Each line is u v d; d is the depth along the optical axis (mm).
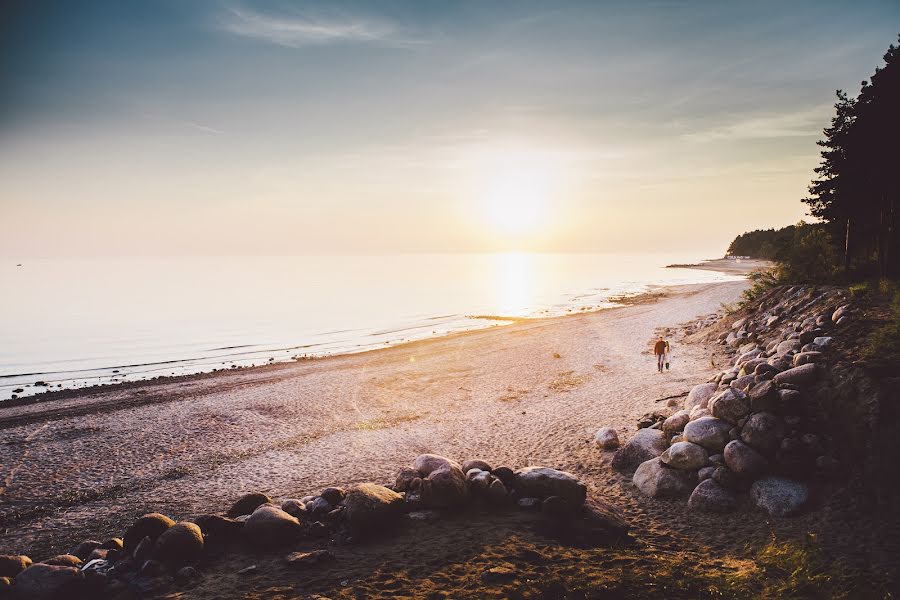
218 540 9594
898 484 9781
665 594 7336
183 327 60750
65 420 23812
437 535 9734
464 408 24016
